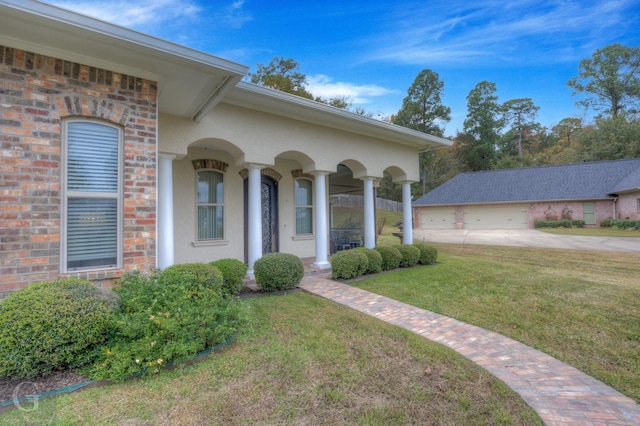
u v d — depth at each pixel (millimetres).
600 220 23875
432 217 29938
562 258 12008
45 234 3752
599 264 10602
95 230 4180
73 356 3105
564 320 5133
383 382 3156
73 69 4016
